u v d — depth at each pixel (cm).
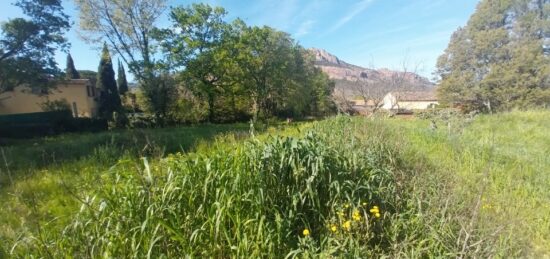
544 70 2252
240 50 2623
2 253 254
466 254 222
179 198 250
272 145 300
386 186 344
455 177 412
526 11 2506
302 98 3172
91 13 1955
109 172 294
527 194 390
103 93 3020
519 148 686
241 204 254
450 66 2930
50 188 482
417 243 253
